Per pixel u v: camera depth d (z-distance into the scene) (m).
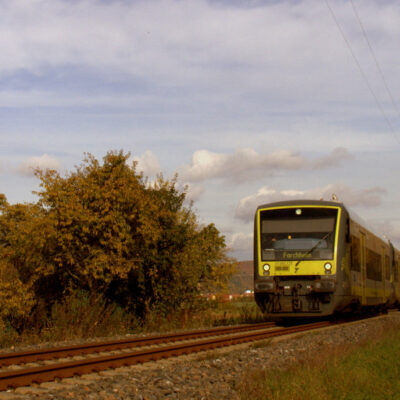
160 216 26.44
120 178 24.55
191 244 27.61
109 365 10.27
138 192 24.95
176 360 11.79
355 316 28.11
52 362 10.75
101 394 8.03
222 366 11.16
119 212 23.81
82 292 22.36
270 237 20.92
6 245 24.95
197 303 27.77
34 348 13.38
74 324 19.45
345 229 20.92
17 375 8.59
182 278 27.05
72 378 9.10
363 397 8.34
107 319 21.61
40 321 22.91
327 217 20.75
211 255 29.14
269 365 11.22
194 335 16.58
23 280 23.72
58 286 24.45
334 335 17.69
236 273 30.44
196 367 10.91
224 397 8.47
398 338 14.93
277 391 8.15
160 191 27.80
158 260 25.69
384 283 29.89
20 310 21.91
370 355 11.85
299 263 20.27
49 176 23.88
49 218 23.00
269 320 27.39
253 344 14.81
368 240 25.75
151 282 26.03
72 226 23.41
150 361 11.41
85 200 23.98
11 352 12.03
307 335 17.69
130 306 25.91
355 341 15.13
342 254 20.47
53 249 23.66
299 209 21.00
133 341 13.84
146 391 8.48
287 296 20.34
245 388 8.61
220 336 17.36
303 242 20.52
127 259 25.00
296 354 13.16
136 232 25.00
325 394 8.17
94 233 23.33
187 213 27.98
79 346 12.28
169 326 24.53
